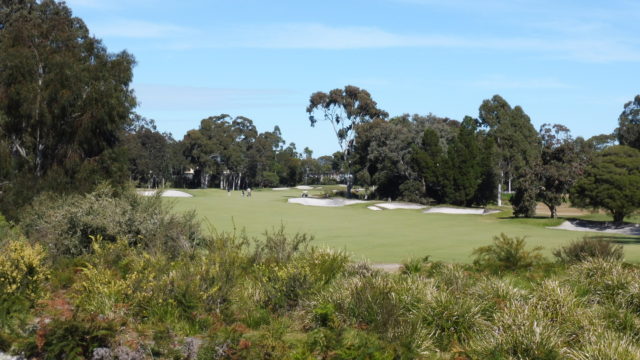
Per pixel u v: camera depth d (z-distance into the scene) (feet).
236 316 31.65
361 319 29.94
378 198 273.95
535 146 277.03
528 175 161.07
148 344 27.02
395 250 76.69
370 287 32.14
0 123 98.94
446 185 229.04
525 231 121.70
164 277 33.71
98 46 116.37
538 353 24.84
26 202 85.87
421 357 26.05
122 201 56.54
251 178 467.52
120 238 49.60
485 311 30.83
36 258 36.94
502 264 48.49
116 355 24.97
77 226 50.52
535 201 161.07
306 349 25.45
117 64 113.80
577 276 39.96
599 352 24.57
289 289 34.73
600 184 141.59
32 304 33.22
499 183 253.24
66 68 100.42
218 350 25.34
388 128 256.93
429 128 249.14
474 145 230.89
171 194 244.01
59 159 101.81
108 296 32.65
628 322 30.09
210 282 33.27
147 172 363.56
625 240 101.96
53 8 150.10
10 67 98.84
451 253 72.64
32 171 99.50
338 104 316.19
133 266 38.70
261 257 43.24
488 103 272.51
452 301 30.27
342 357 24.36
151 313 31.14
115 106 104.83
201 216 141.18
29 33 104.47
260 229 107.34
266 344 25.99
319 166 565.12
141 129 381.81
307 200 230.07
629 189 137.59
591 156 156.25
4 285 32.96
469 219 161.07
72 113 102.68
